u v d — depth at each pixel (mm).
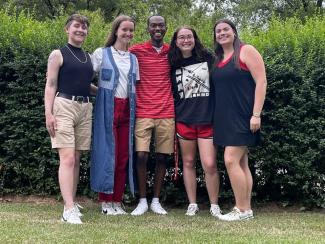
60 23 6789
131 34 5512
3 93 6355
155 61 5621
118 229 4703
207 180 5660
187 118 5574
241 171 5316
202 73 5527
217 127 5348
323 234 4688
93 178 5422
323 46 6078
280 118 5934
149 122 5551
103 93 5406
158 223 5082
